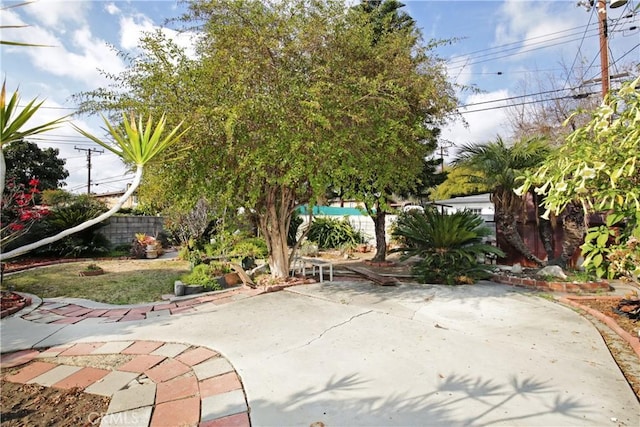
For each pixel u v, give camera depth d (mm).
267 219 7387
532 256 8055
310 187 6953
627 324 4422
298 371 3260
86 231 12547
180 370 3348
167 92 5145
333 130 5473
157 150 1940
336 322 4629
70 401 2818
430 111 6848
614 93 3289
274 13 5242
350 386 2973
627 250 3689
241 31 5164
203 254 10406
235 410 2637
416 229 7527
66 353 3799
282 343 3945
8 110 1571
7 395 2930
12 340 4172
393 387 2949
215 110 4836
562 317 4840
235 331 4375
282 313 5082
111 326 4695
